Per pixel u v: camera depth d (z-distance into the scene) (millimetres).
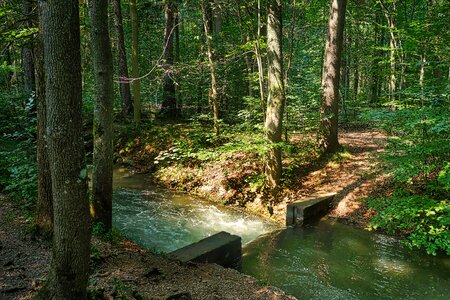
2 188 8188
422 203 6207
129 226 9086
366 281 6430
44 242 5621
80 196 2979
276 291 5238
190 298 4465
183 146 13141
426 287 6203
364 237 8211
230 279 5570
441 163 6824
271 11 9805
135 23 15344
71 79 2811
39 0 2750
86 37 13883
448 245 5359
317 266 7035
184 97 19688
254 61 15172
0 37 6121
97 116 6395
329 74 12039
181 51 20906
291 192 10469
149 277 5027
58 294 3053
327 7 17781
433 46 10930
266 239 8422
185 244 8117
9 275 4516
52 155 2889
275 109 10219
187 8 15992
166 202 11008
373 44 19609
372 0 17672
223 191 11219
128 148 15328
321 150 12430
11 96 12406
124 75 17938
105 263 5277
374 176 10328
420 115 6289
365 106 20031
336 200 9922
